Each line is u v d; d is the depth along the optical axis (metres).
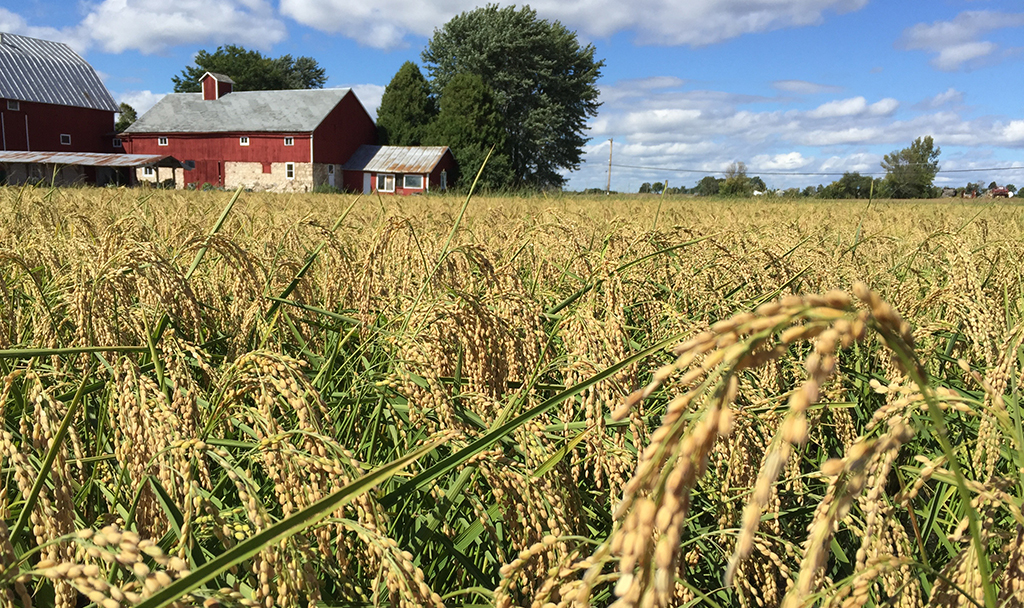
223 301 3.78
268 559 1.38
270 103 71.62
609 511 2.47
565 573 1.39
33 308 3.14
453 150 72.62
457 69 84.88
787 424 0.52
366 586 1.99
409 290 3.96
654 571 0.55
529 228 5.43
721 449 2.39
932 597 1.40
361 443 2.67
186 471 1.46
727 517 2.22
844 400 2.97
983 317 2.92
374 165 70.31
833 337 0.49
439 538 2.00
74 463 1.80
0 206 8.20
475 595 2.08
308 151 67.62
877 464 1.03
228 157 70.25
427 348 2.52
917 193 60.22
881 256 6.29
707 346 0.54
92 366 2.25
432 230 6.19
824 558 0.76
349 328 3.72
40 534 1.40
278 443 1.57
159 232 6.41
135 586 1.38
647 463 0.57
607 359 2.26
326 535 1.59
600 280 3.20
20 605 1.40
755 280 4.40
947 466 1.40
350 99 72.94
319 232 3.96
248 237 5.27
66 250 4.10
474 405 2.46
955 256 3.58
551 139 83.00
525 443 1.90
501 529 2.37
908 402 1.14
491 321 2.60
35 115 66.81
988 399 1.67
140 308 2.54
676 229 5.05
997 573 1.45
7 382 1.63
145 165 62.41
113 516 2.01
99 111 72.38
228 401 1.96
